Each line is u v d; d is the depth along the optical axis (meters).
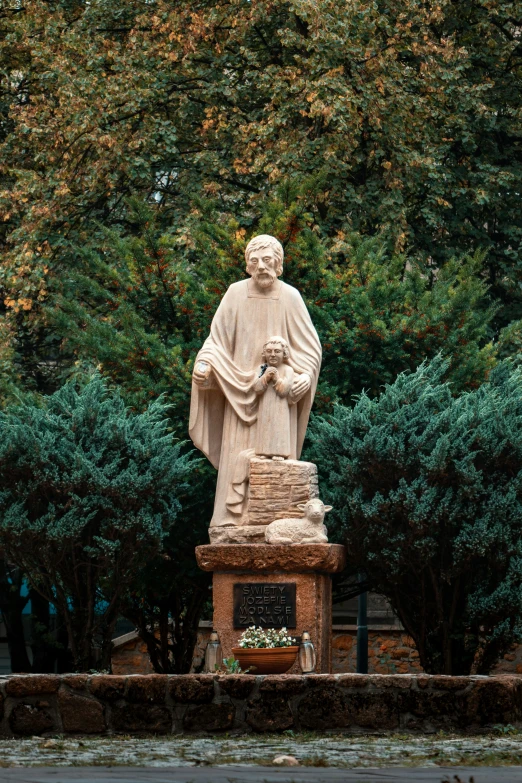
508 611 14.64
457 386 17.30
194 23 22.27
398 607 15.55
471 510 14.55
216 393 14.46
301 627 13.61
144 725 10.36
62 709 10.38
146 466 15.28
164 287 18.47
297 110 21.86
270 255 14.43
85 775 6.81
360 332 17.39
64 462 14.84
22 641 19.70
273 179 20.83
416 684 10.37
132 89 22.00
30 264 21.16
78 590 15.36
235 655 12.70
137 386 17.30
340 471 15.40
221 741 9.82
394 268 18.80
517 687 10.43
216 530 14.09
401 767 7.58
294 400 14.18
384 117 21.84
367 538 14.82
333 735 10.27
